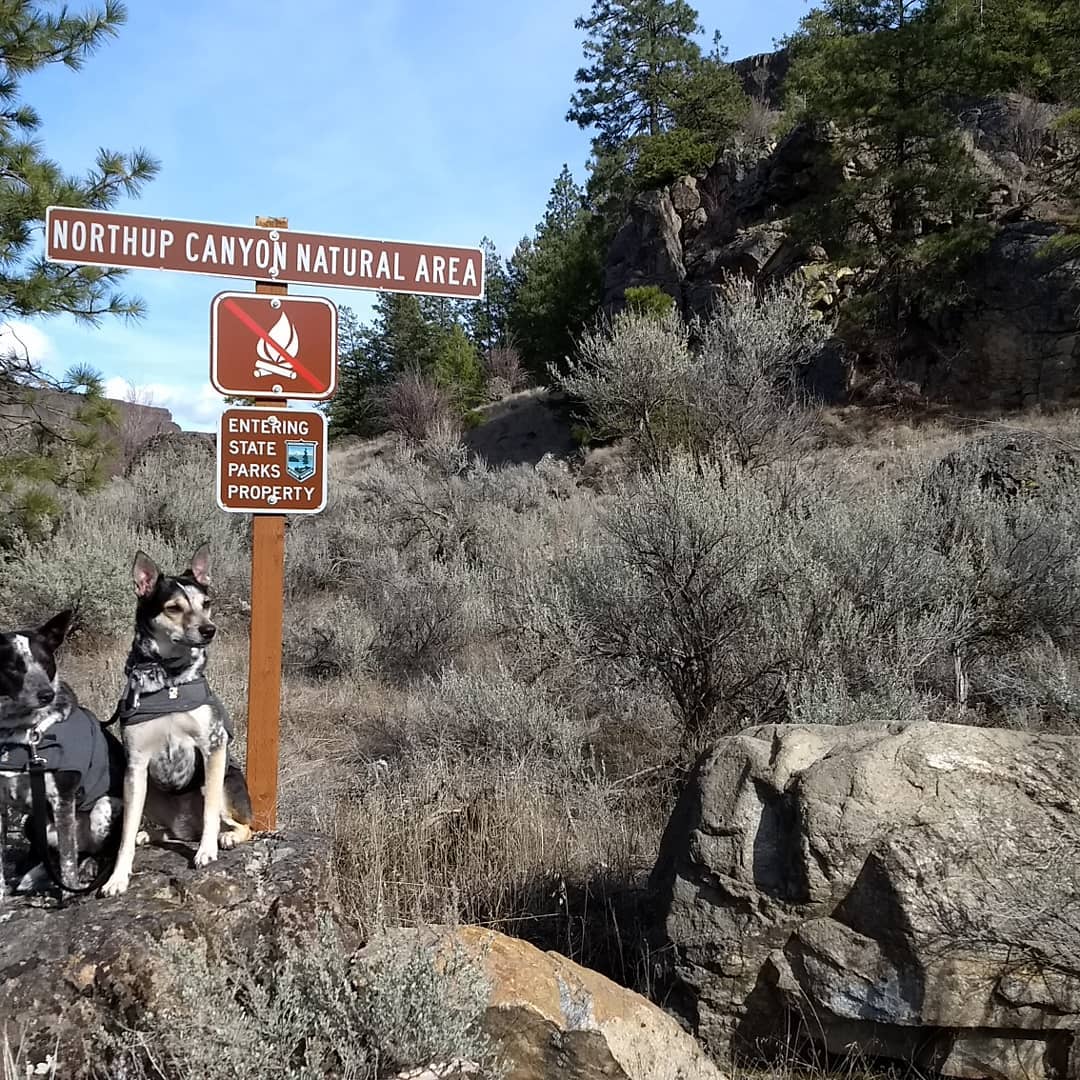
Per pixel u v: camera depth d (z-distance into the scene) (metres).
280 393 4.27
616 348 13.64
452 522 15.98
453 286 4.53
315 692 9.59
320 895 3.67
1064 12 27.41
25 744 3.53
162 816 3.94
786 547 7.08
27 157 10.42
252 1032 2.82
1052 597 7.71
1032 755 3.62
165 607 3.63
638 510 7.28
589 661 7.60
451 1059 2.92
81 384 11.28
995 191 29.41
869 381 27.55
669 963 3.77
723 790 3.81
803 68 34.16
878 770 3.57
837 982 3.44
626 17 50.31
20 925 3.33
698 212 35.72
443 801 5.62
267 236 4.28
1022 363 25.44
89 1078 2.98
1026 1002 3.26
